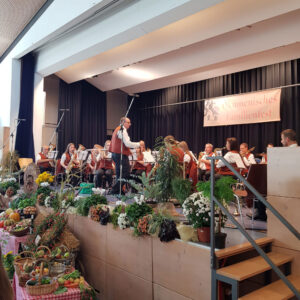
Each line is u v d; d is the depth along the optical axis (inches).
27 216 213.6
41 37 330.0
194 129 471.2
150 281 133.3
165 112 510.0
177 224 126.6
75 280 129.8
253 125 403.5
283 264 116.6
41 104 422.9
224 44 321.4
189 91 477.1
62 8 288.0
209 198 115.6
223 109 424.8
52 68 390.9
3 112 436.1
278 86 377.1
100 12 282.4
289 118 370.0
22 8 319.0
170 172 151.8
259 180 156.9
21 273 129.0
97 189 216.8
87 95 517.3
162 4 233.0
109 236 159.2
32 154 417.1
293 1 219.5
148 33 292.2
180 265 119.9
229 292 110.6
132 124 556.7
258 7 234.8
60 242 171.5
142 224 133.9
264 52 354.6
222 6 248.4
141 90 523.8
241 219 164.9
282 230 119.3
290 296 101.9
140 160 291.3
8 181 299.0
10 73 415.8
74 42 331.3
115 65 374.0
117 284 152.2
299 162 114.1
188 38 290.5
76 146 495.5
